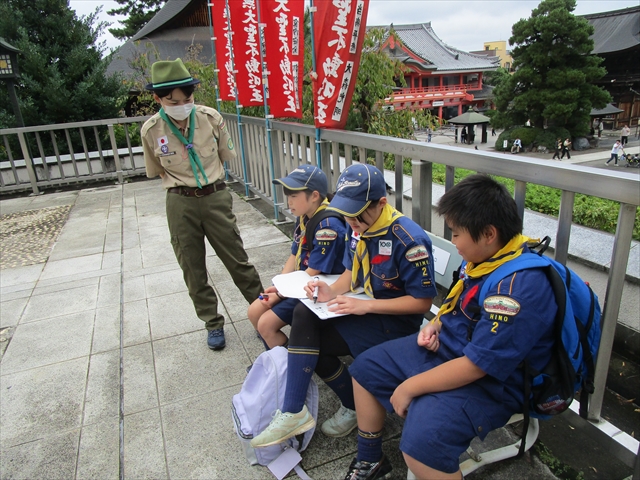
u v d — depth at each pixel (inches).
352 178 68.7
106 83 375.2
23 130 271.7
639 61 1203.2
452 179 86.5
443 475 54.4
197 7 808.9
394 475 70.4
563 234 66.4
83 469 75.9
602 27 1369.3
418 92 1507.1
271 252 163.6
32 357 109.2
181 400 91.0
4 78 272.8
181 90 90.7
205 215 102.1
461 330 61.0
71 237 196.5
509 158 71.0
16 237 201.6
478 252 57.4
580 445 74.5
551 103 813.2
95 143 375.6
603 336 63.0
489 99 1654.8
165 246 177.9
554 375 55.9
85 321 124.4
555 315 53.6
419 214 96.4
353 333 72.2
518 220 55.9
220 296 134.0
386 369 63.7
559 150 770.8
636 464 60.5
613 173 57.1
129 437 82.4
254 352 105.8
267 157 202.8
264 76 176.4
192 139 98.0
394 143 99.3
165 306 130.0
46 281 152.4
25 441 83.0
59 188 291.4
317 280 76.5
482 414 55.7
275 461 73.3
